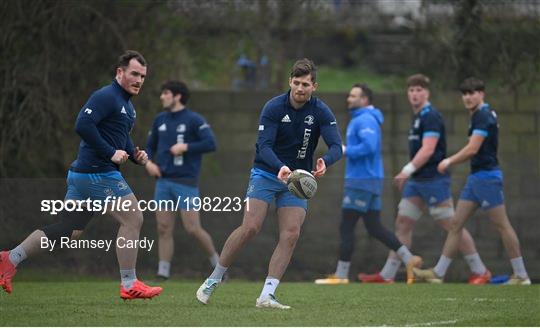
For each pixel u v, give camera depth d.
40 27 45.50
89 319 26.00
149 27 48.66
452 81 52.28
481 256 42.75
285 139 28.30
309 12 52.41
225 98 50.78
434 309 29.52
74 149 47.22
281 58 53.09
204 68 52.56
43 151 46.97
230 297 32.84
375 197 41.38
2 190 40.44
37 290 35.53
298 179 26.95
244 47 52.09
